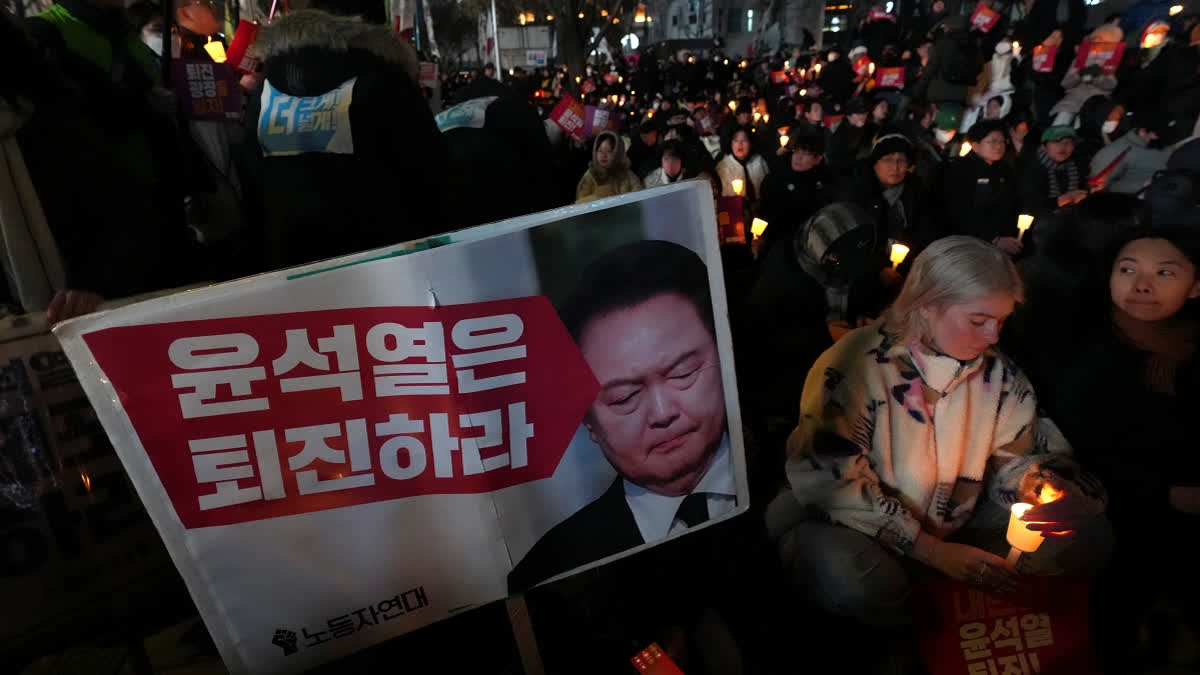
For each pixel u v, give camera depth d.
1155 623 1.94
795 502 2.16
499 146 3.04
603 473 1.25
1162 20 7.99
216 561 1.11
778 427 3.02
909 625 1.96
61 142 1.90
